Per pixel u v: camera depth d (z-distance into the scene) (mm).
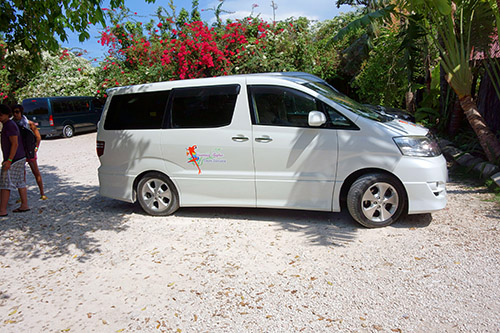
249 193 5438
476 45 7227
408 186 4797
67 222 6008
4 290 4020
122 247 4930
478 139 7742
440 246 4367
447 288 3543
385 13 8273
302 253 4422
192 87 5699
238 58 13117
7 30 6680
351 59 13383
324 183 5078
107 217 6141
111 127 6125
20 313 3570
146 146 5840
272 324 3184
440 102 11094
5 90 21188
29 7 6121
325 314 3271
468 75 6941
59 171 10328
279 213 5801
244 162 5379
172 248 4793
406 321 3113
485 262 3951
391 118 5488
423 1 6160
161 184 5914
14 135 6270
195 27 12992
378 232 4867
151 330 3205
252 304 3486
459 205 5664
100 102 20281
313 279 3842
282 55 13445
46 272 4387
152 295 3746
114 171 6105
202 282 3924
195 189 5695
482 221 5000
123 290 3871
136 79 14641
